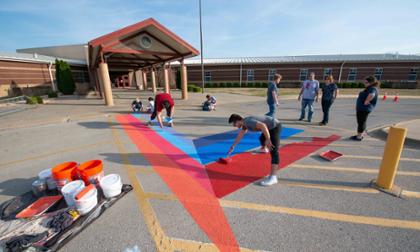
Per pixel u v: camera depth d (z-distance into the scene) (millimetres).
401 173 3188
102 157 4117
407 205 2410
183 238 1982
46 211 2314
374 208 2365
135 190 2842
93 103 12281
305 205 2447
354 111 9422
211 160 3855
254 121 2832
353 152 4156
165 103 6254
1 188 3014
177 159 3941
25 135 5770
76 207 2209
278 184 2936
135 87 29531
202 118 8031
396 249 1799
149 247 1885
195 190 2826
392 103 12453
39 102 12219
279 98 14820
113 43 10352
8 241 1859
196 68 28422
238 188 2854
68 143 5035
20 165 3814
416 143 4406
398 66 23891
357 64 24641
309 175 3193
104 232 2066
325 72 25547
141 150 4480
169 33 10805
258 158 3906
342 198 2574
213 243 1918
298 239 1936
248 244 1895
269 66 26812
